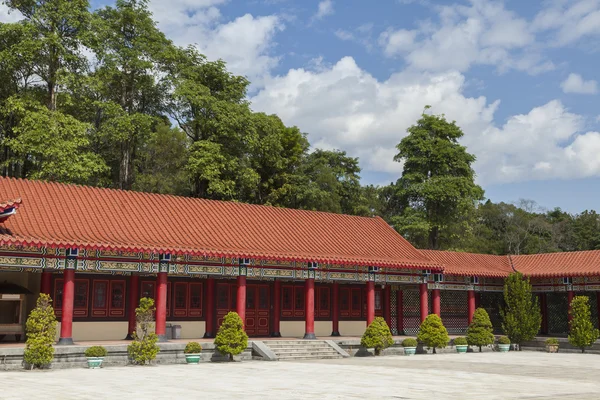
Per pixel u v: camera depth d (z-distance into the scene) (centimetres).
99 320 3066
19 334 2892
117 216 2955
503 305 4388
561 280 4100
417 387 1916
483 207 8200
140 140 4847
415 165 6222
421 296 3744
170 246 2784
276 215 3634
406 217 5969
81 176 4038
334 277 3419
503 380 2186
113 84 4912
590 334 3722
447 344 3716
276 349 3081
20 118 4209
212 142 4828
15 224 2553
